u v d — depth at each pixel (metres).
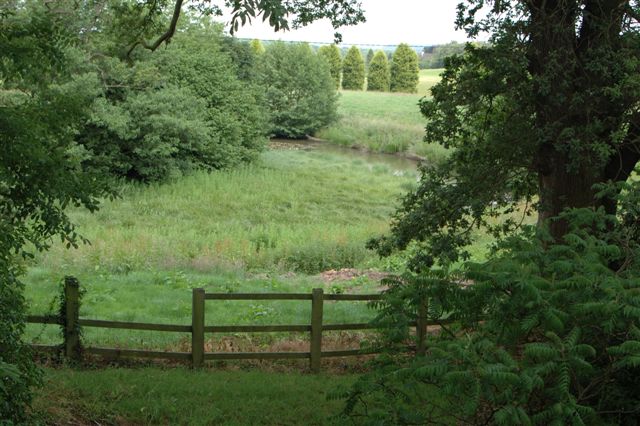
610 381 5.36
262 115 42.47
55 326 10.66
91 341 10.19
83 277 14.42
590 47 9.36
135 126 29.70
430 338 6.29
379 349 6.27
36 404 7.19
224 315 12.05
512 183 11.55
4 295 5.70
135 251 17.72
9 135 5.48
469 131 10.71
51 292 12.75
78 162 6.20
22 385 5.54
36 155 5.51
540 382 4.57
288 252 20.03
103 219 24.34
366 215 29.06
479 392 4.59
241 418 7.67
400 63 75.00
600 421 5.20
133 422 7.40
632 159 10.40
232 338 10.88
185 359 9.31
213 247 19.83
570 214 6.47
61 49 6.39
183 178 32.31
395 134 52.81
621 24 9.61
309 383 8.94
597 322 5.20
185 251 19.19
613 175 10.51
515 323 5.30
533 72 9.94
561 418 4.61
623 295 5.03
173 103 31.00
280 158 42.97
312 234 23.03
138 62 29.64
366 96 71.31
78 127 6.41
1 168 5.43
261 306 12.67
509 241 6.07
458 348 4.74
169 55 32.34
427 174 12.06
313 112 55.56
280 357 9.52
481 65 10.06
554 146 9.37
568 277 5.50
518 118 10.09
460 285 5.75
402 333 5.89
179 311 12.12
